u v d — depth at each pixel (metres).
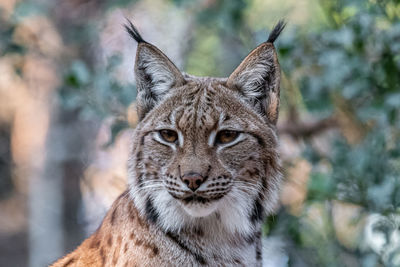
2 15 15.13
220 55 17.52
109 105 12.34
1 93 25.42
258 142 8.56
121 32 17.23
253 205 8.61
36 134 20.67
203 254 8.38
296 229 11.66
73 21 17.25
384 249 10.58
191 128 8.32
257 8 17.25
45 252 19.19
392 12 11.55
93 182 18.73
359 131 13.64
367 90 11.80
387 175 10.84
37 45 16.14
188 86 8.68
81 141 18.72
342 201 11.06
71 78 12.23
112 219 8.61
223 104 8.54
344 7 11.51
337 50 11.22
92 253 8.71
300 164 14.02
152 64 8.80
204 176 8.05
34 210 19.62
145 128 8.62
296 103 14.41
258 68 8.82
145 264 8.07
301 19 17.45
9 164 27.19
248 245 8.72
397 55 11.34
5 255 26.06
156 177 8.36
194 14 15.31
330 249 12.52
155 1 17.88
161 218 8.27
